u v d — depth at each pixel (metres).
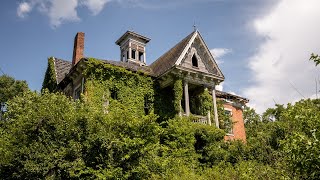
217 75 24.91
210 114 24.14
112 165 12.18
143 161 12.84
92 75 21.48
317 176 6.37
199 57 25.52
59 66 29.06
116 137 12.93
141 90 23.34
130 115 13.56
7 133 14.61
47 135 12.73
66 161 12.02
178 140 19.45
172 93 24.80
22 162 11.91
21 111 14.94
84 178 11.86
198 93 25.16
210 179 14.30
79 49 27.22
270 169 9.20
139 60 30.03
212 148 20.62
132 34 29.75
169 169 13.97
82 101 17.22
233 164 19.20
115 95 22.45
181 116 22.02
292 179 7.73
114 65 22.45
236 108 30.98
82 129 12.84
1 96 34.41
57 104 14.42
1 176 12.46
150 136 13.42
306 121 6.80
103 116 13.51
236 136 29.36
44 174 11.79
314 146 6.04
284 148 6.73
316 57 6.89
